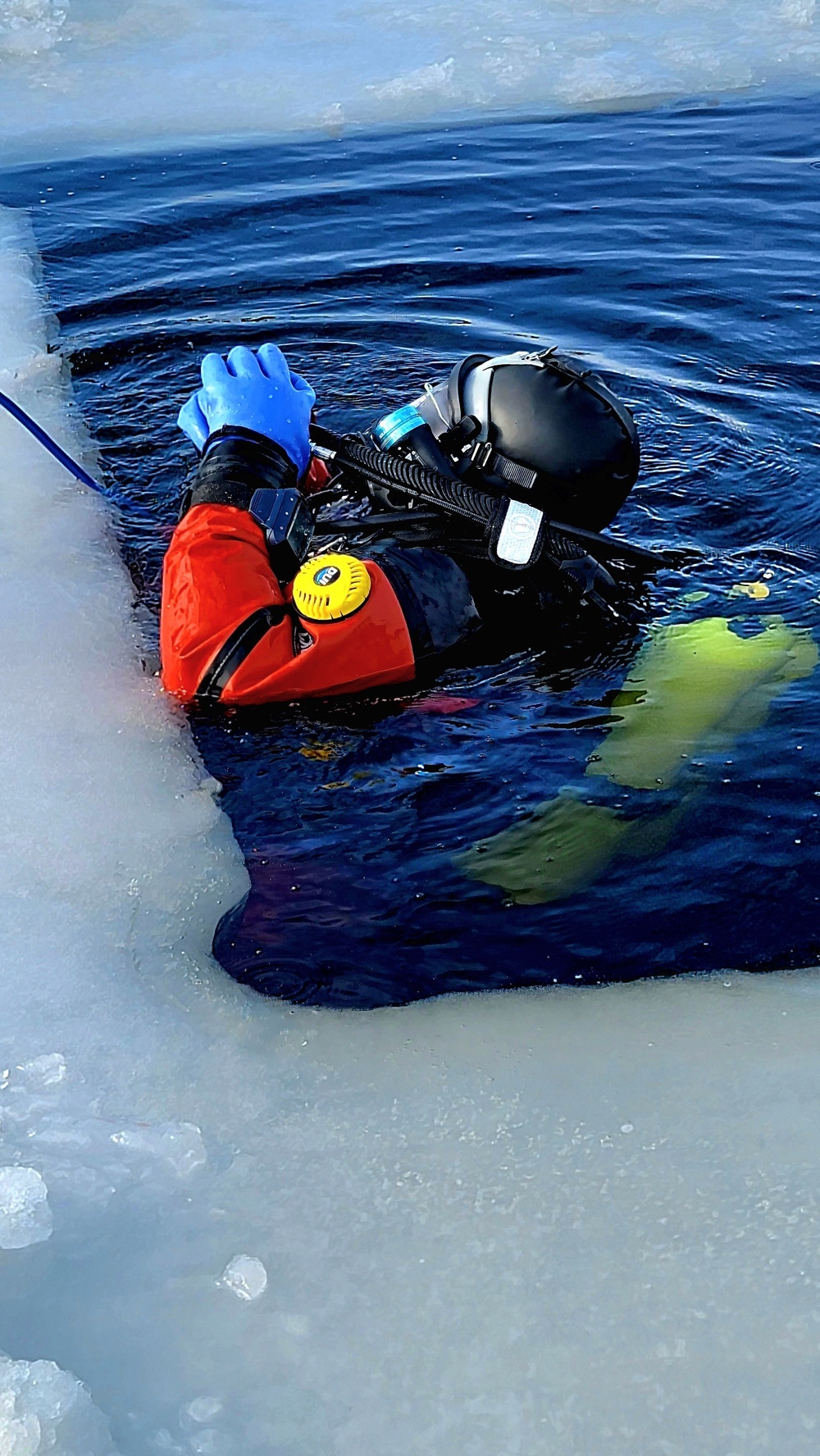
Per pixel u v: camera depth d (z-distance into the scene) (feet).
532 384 7.37
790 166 16.80
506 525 7.16
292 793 6.81
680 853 6.45
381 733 7.06
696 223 15.08
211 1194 4.99
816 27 22.52
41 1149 5.12
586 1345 4.45
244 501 7.39
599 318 12.82
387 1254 4.76
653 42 22.15
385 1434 4.17
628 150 17.67
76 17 23.70
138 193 16.71
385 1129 5.30
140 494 10.02
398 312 13.20
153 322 13.09
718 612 8.05
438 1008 5.85
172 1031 5.73
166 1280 4.64
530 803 6.68
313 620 6.89
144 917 6.25
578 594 7.38
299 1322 4.51
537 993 5.91
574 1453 4.12
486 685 7.30
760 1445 4.13
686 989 5.91
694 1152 5.18
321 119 19.36
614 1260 4.75
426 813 6.65
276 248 14.85
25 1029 5.69
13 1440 4.03
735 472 9.88
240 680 6.89
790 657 7.63
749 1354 4.41
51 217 15.92
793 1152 5.17
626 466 7.43
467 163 17.42
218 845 6.56
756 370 11.64
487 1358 4.40
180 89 20.81
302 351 12.37
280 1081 5.52
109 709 7.48
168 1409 4.22
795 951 6.06
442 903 6.25
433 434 7.61
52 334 12.92
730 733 7.09
